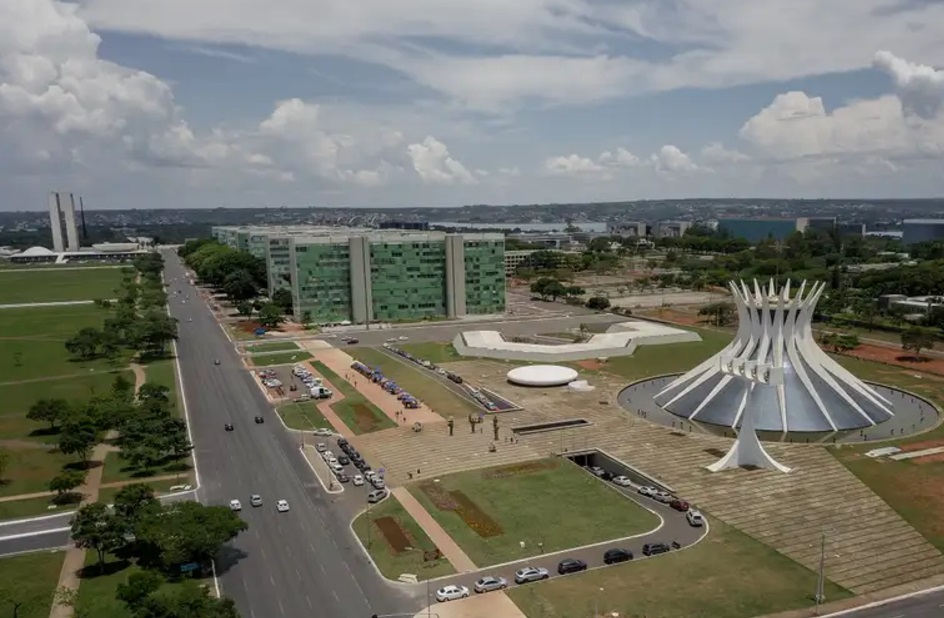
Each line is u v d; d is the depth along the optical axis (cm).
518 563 9194
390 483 11956
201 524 9044
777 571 8888
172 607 7206
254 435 14588
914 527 10062
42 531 10331
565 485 11762
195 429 15025
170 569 9131
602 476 12506
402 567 9138
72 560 9456
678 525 10250
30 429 15038
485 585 8469
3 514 10912
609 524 10300
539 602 8206
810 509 10712
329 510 10925
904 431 14275
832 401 14712
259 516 10750
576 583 8625
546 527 10219
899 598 8269
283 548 9725
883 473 12006
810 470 12212
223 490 11750
